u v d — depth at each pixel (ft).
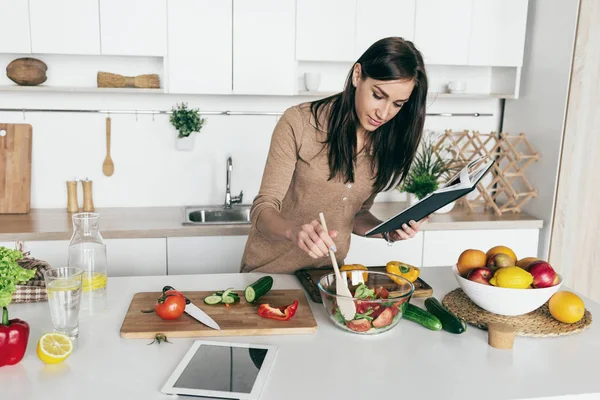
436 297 4.99
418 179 9.52
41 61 8.98
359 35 9.25
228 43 8.93
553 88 9.43
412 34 9.44
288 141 5.21
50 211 9.54
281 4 8.95
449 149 10.22
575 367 3.72
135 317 4.29
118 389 3.32
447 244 9.44
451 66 10.74
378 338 4.12
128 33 8.68
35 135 9.55
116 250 8.39
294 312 4.41
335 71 10.25
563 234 9.52
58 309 3.85
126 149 9.87
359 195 5.66
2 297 3.44
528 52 10.10
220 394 3.23
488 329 4.07
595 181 9.39
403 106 5.20
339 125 5.08
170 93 9.03
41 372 3.51
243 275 5.57
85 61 9.50
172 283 5.26
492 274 4.39
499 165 11.00
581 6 8.80
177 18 8.74
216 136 10.08
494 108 10.99
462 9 9.53
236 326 4.15
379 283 4.57
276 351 3.85
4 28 8.39
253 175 10.33
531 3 9.98
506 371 3.64
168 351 3.84
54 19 8.47
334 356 3.81
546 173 9.62
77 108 9.61
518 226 9.56
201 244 8.61
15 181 9.36
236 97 10.03
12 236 8.02
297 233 4.36
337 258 5.93
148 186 10.05
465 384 3.46
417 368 3.66
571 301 4.26
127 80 9.16
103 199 9.95
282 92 9.25
